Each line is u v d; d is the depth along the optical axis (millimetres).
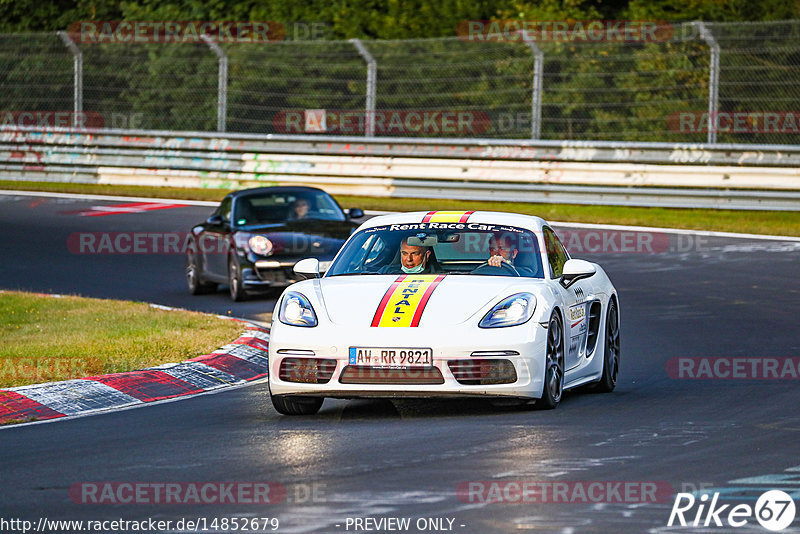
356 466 23281
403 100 99125
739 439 25578
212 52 104438
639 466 22953
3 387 32469
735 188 79312
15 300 52125
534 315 28734
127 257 67875
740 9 104250
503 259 31578
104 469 23562
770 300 49969
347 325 28422
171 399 32531
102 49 106750
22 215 83000
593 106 94562
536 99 86188
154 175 97125
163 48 105750
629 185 82125
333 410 30422
